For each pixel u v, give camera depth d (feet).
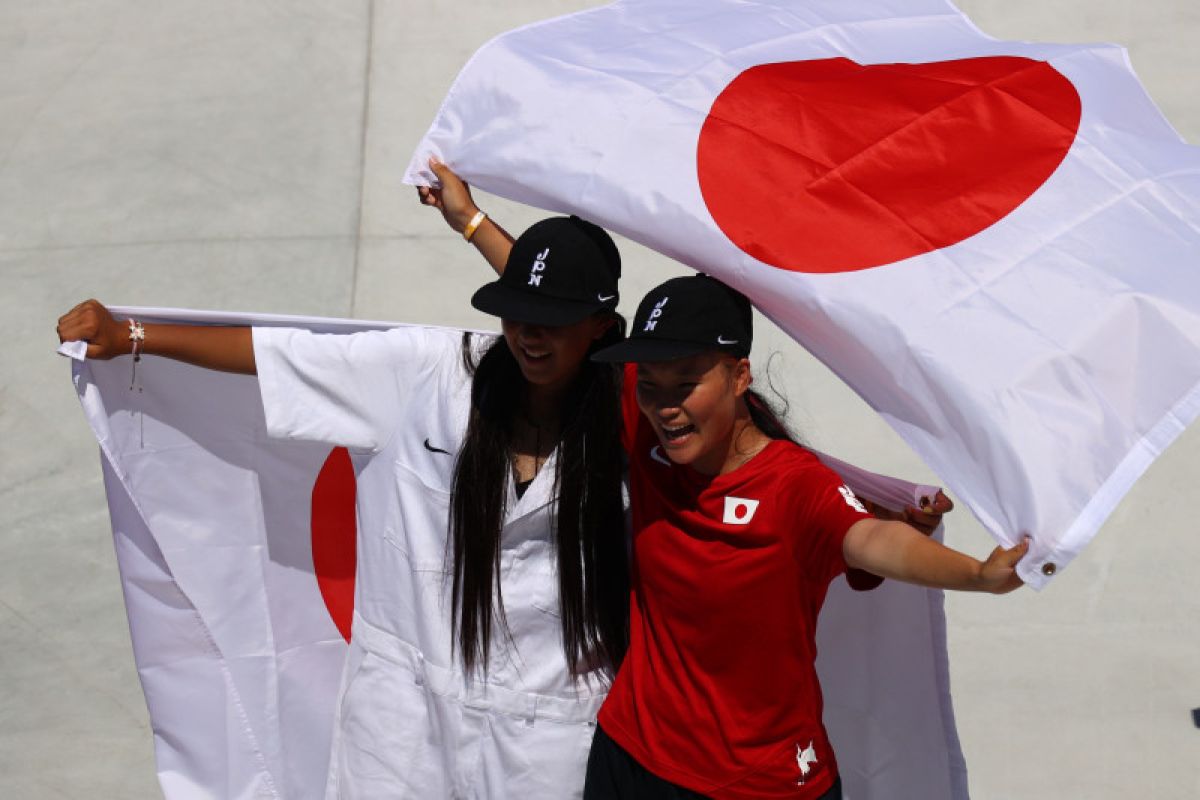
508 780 34.19
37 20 84.33
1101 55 36.11
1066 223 29.94
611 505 32.07
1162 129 34.30
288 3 84.58
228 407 36.83
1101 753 48.47
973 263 29.27
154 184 73.41
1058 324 27.99
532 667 33.68
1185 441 60.70
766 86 33.68
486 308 30.53
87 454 61.16
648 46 36.09
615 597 32.89
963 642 52.75
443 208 36.96
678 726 31.50
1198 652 52.16
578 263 30.66
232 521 38.09
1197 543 56.29
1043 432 26.86
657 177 32.01
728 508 29.81
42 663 52.75
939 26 38.63
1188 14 81.00
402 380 34.37
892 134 32.01
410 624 35.01
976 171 31.19
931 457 28.60
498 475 32.30
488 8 83.56
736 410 30.22
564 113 34.32
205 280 67.97
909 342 28.37
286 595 39.04
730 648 30.50
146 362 35.76
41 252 69.97
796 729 31.37
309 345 34.04
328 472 38.04
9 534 57.72
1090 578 55.16
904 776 35.40
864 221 30.42
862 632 34.65
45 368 64.49
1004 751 48.57
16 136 76.64
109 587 55.67
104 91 79.25
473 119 36.32
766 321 66.03
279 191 72.74
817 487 29.19
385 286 67.46
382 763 35.47
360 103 77.77
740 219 30.89
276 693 39.34
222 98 78.38
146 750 49.73
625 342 29.27
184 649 38.70
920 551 27.53
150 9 84.79
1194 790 47.21
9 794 47.88
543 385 32.07
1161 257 29.17
